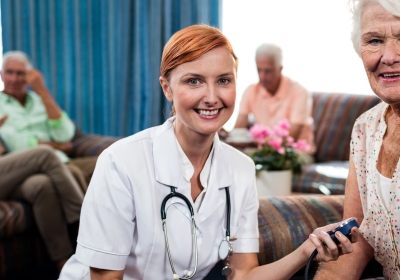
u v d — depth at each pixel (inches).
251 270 51.8
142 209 47.8
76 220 103.7
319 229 45.1
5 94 127.1
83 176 116.5
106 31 166.2
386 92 43.8
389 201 46.9
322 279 50.2
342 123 136.3
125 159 47.9
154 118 167.8
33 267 109.1
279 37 164.6
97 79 169.3
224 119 46.9
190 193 50.2
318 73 163.3
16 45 163.0
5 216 96.0
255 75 167.5
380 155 49.0
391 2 41.6
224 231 52.0
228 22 165.9
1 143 120.9
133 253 50.1
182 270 50.4
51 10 163.2
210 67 45.1
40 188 99.8
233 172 52.9
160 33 164.1
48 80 166.6
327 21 160.7
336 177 115.3
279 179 93.7
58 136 128.7
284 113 133.6
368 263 57.9
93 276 49.1
